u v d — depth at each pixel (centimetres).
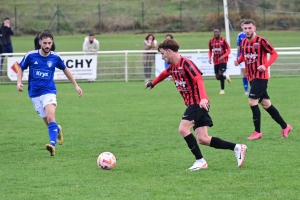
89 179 1664
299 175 1673
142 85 5016
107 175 1716
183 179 1647
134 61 5509
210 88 4631
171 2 11981
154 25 11138
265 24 10225
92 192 1509
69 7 12044
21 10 11838
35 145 2275
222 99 3838
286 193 1471
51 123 2039
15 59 5172
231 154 2023
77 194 1490
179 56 1738
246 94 4091
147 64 5384
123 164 1881
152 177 1680
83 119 3000
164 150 2127
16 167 1852
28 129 2695
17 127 2758
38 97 2080
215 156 1991
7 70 5169
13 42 9769
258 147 2159
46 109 2052
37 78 2067
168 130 2597
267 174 1694
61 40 9994
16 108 3531
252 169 1766
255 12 10594
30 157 2030
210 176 1680
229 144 1795
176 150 2123
